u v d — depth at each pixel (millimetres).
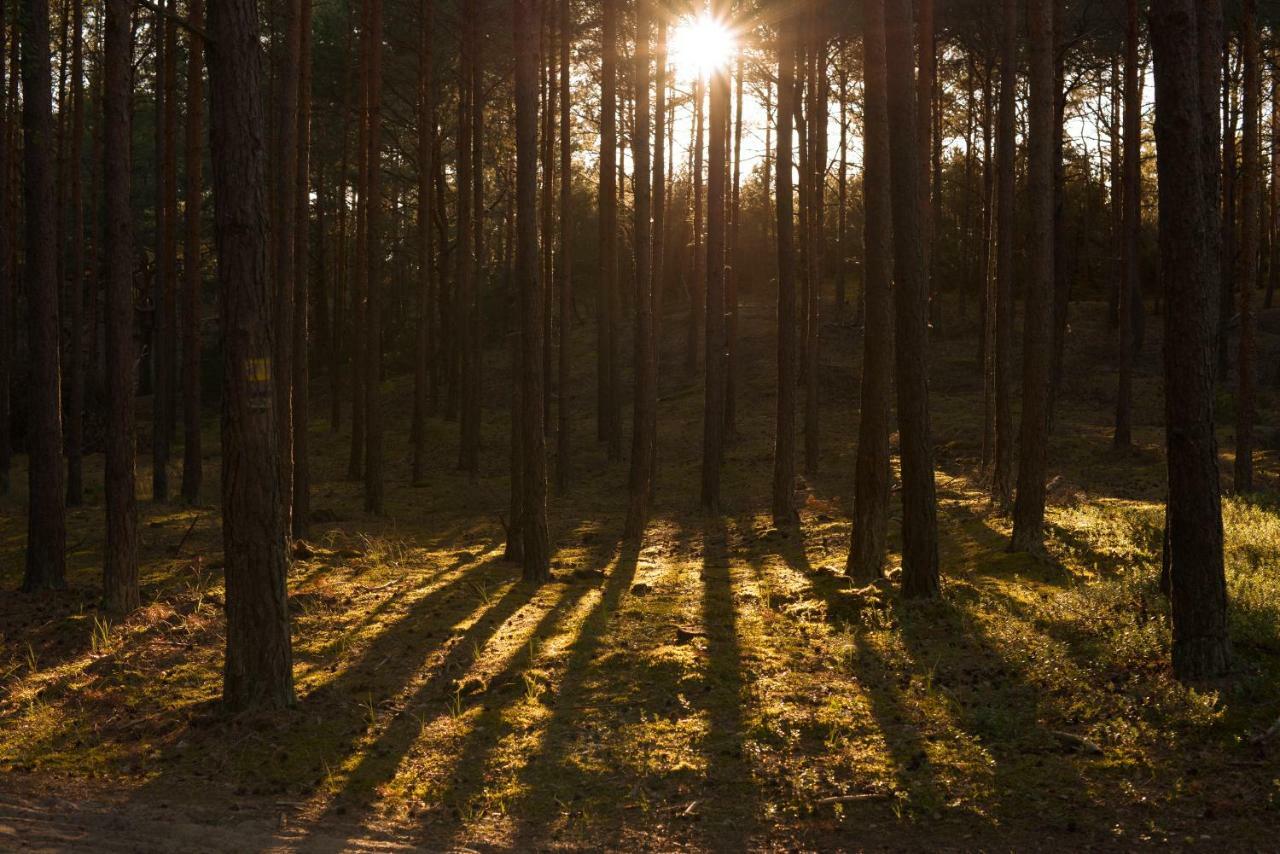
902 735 7266
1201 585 7543
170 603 12508
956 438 28484
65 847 5434
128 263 12328
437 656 9914
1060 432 28312
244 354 8141
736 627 10812
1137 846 5473
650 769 6895
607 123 23797
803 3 24484
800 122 33500
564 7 25984
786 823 6055
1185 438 7602
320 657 9977
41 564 13531
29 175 13492
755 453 28984
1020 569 12844
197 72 22125
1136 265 36875
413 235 48844
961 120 42406
